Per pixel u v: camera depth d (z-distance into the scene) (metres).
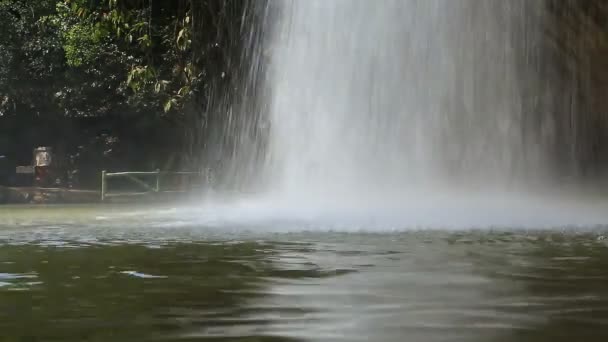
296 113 13.44
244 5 16.98
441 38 12.52
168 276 3.31
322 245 4.82
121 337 2.04
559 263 3.71
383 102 12.55
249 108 16.36
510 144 12.73
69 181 28.45
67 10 25.53
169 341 1.99
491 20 12.70
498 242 4.96
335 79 12.88
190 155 24.38
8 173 28.58
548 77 13.07
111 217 9.77
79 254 4.45
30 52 27.59
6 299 2.70
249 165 16.09
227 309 2.46
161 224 7.56
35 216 10.69
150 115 27.66
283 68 13.80
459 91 12.61
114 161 29.16
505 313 2.36
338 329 2.13
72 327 2.18
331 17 12.91
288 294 2.76
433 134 12.54
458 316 2.31
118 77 26.22
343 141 12.77
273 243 4.99
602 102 13.27
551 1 13.08
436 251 4.36
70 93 27.28
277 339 2.01
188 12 17.94
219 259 4.02
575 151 13.21
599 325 2.16
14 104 28.38
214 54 18.11
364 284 3.01
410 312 2.38
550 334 2.03
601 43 13.17
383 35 12.52
